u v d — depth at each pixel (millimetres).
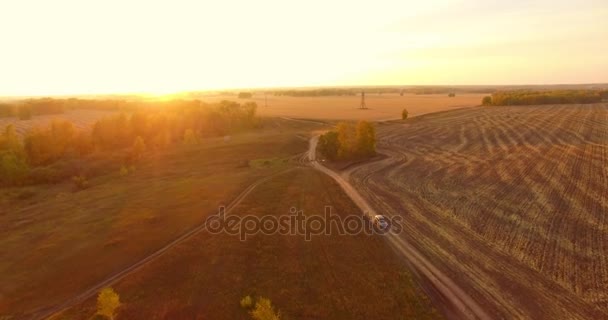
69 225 49000
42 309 31453
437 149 99750
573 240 44375
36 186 78062
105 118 123188
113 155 100875
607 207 54406
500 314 31203
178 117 137875
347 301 32281
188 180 70812
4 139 96750
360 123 92750
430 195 61500
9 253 41531
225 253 39812
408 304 32094
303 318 30000
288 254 40094
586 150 90312
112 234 44812
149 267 36938
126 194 63094
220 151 100750
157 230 45469
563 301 32969
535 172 73688
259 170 77938
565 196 59500
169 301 31984
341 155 88312
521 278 36562
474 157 88562
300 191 60781
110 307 28906
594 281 35938
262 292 33375
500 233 46656
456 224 49500
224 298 32531
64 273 36625
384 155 94000
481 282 35844
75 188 74688
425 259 40094
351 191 63062
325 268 37562
